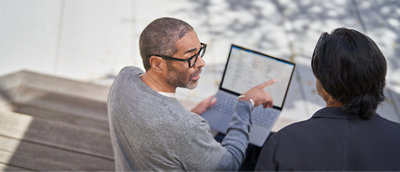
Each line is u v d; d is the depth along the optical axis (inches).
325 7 152.2
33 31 134.6
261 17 146.2
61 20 140.5
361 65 32.9
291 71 62.6
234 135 47.1
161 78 39.9
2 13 139.4
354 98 34.3
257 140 58.7
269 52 131.0
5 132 67.2
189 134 37.3
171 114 37.1
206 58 128.1
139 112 37.3
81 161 63.7
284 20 145.1
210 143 40.1
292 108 113.3
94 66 125.0
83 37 134.9
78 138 68.2
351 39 33.9
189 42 37.9
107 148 67.1
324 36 36.3
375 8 152.2
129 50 132.0
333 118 35.4
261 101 53.4
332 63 34.1
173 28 37.5
